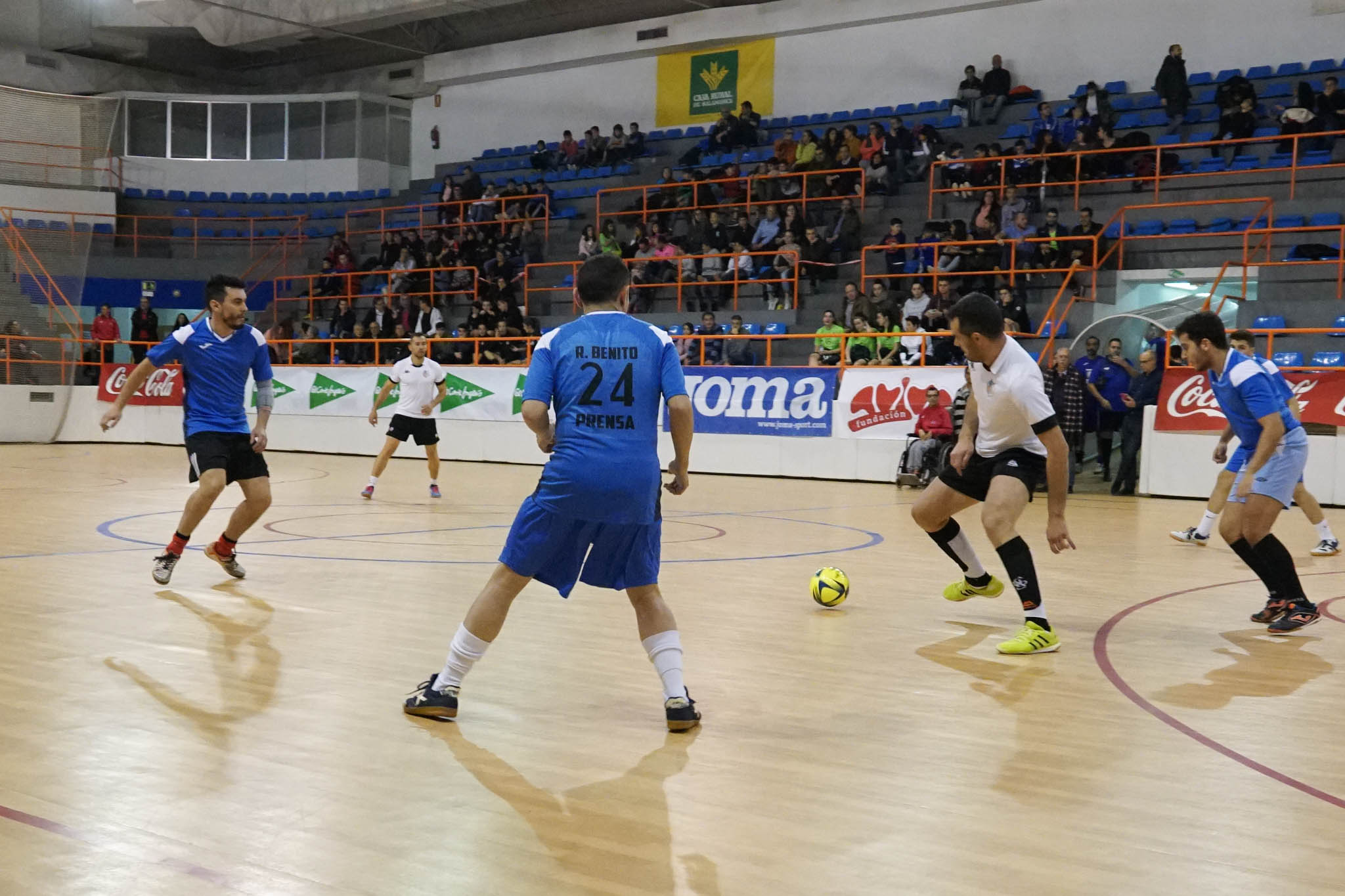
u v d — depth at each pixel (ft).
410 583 23.53
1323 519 30.83
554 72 94.27
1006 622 20.35
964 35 77.51
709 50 87.10
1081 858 9.60
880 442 53.83
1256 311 54.08
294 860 9.36
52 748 12.21
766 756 12.40
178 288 92.89
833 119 81.10
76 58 100.83
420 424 43.04
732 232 72.59
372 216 95.81
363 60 102.22
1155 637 19.21
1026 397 17.58
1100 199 65.36
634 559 13.55
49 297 80.69
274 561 26.55
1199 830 10.28
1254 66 68.54
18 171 92.27
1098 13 72.95
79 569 24.81
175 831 9.95
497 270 76.23
